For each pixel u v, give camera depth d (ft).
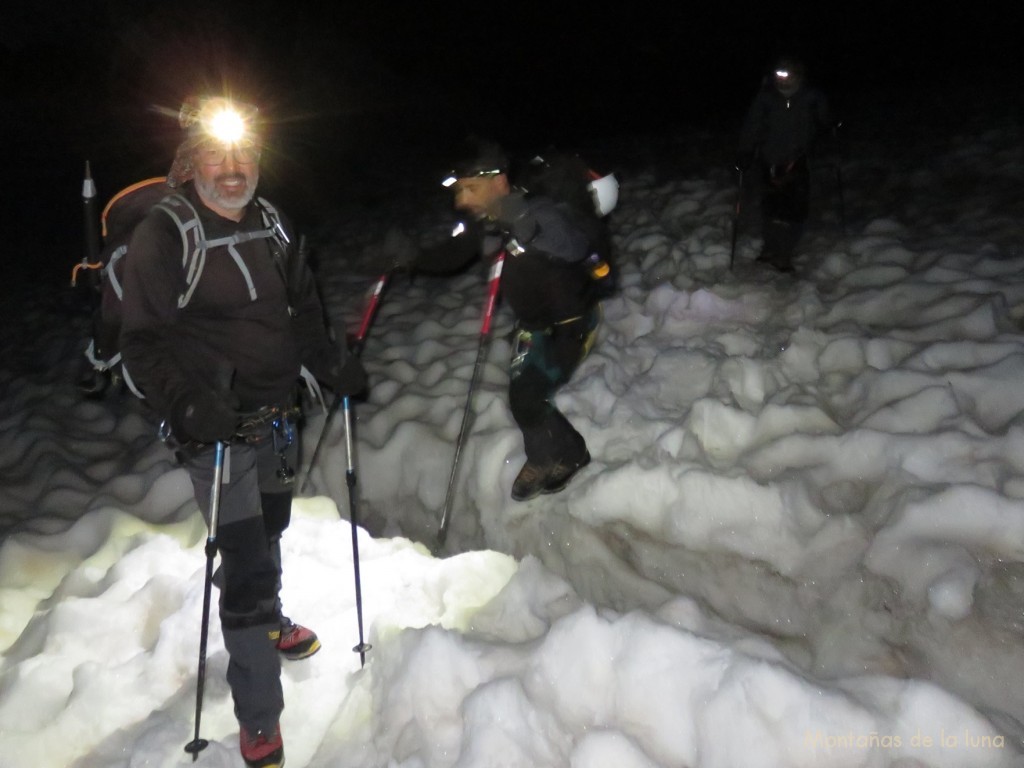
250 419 9.78
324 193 45.19
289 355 9.91
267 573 9.95
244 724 9.71
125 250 9.14
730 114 55.01
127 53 77.61
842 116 39.75
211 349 9.49
